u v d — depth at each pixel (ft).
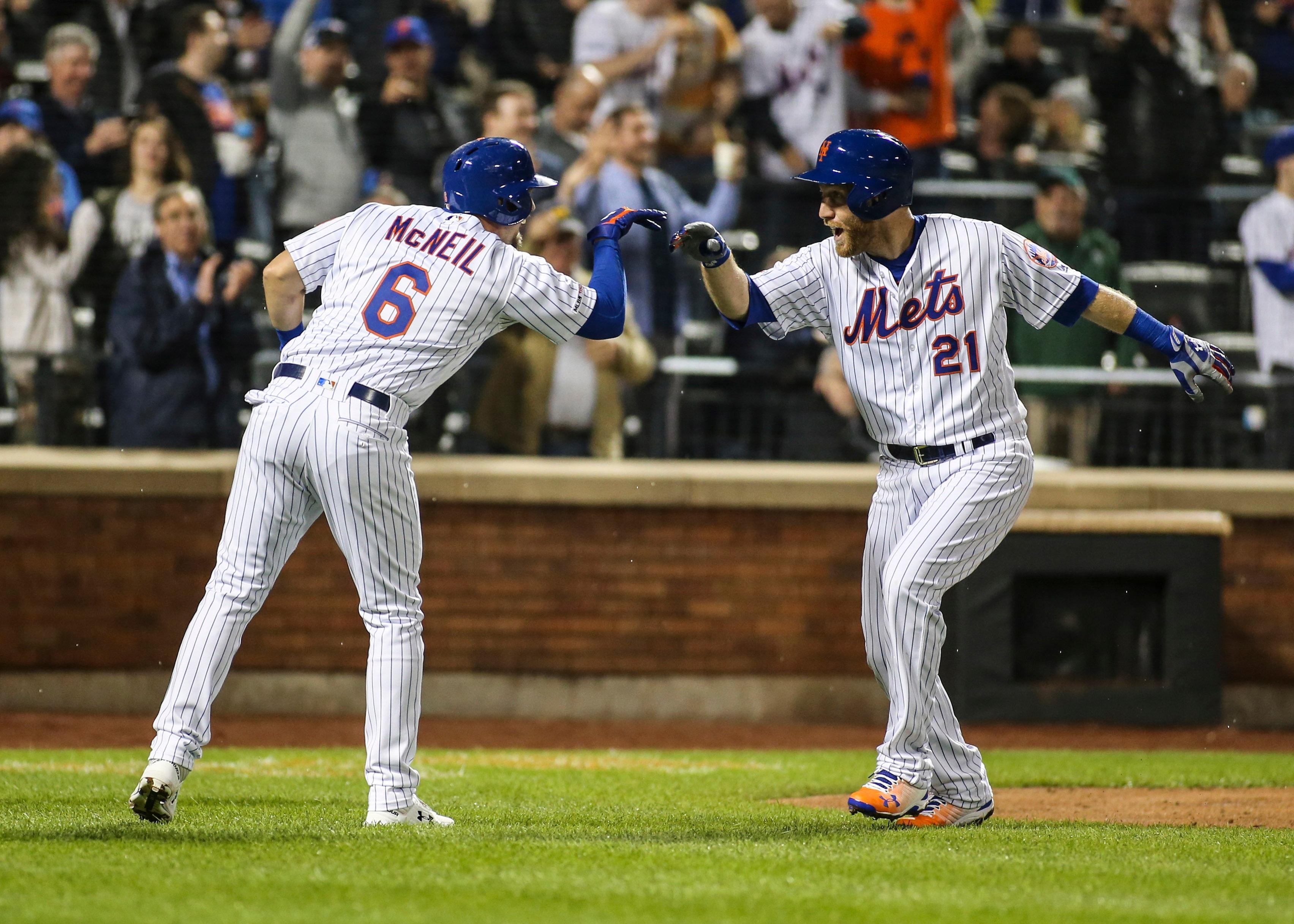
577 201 128.26
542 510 123.24
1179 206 140.46
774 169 137.08
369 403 45.68
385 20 137.69
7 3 131.95
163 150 125.39
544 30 139.23
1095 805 65.82
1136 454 130.41
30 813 51.85
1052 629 117.19
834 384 130.00
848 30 135.85
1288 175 137.49
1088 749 104.37
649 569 123.95
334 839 43.62
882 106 138.92
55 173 124.98
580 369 126.52
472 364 127.34
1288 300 136.46
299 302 48.26
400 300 46.37
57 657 120.06
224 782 69.15
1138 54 143.33
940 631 49.83
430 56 132.36
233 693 120.16
